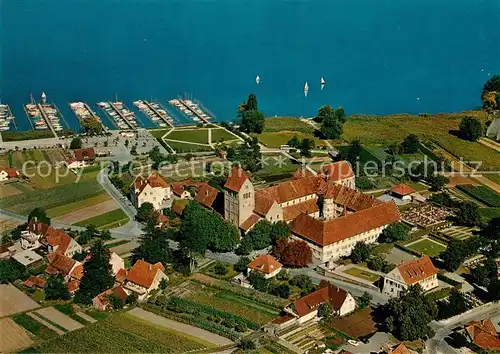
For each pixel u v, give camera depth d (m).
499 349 198.00
